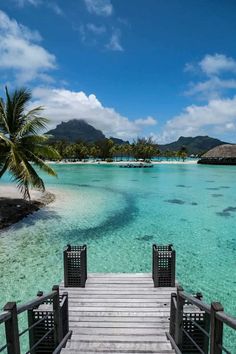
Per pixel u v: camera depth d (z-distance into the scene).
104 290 6.66
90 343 4.45
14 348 2.46
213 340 2.50
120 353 4.05
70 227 13.18
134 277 7.39
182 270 8.77
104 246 10.83
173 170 55.66
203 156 79.50
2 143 14.69
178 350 3.81
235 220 14.91
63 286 6.89
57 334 3.95
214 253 10.23
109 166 70.94
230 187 28.52
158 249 7.09
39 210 16.58
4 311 2.39
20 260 9.33
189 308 4.24
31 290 7.35
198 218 15.27
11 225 13.25
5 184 28.12
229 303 6.84
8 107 15.09
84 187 27.95
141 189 26.72
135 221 14.49
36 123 14.80
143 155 91.38
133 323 5.25
